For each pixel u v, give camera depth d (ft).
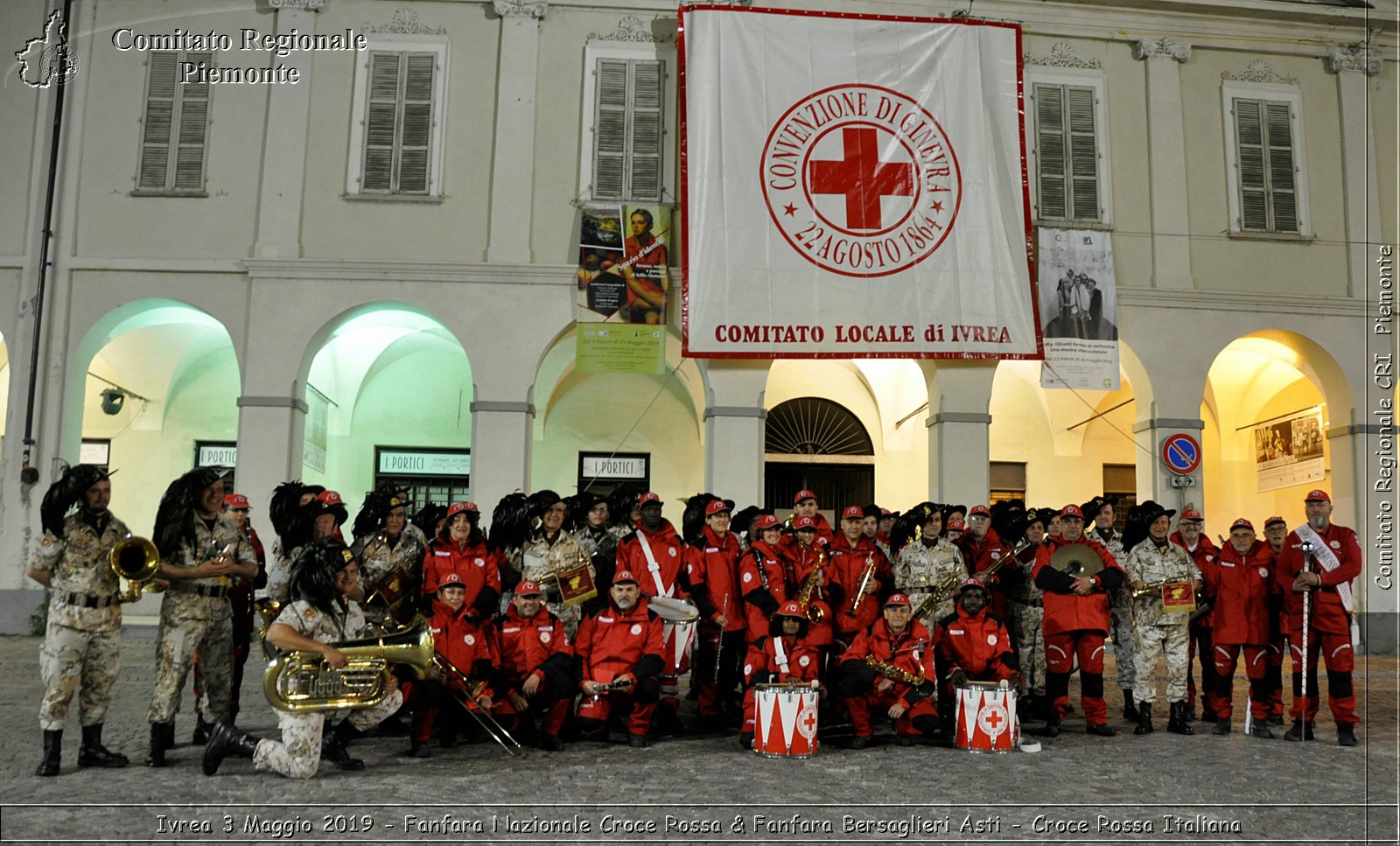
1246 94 59.98
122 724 29.35
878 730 31.07
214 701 25.35
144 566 22.25
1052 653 30.81
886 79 55.06
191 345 66.03
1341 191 60.03
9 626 52.65
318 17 56.59
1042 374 54.90
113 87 56.03
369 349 66.44
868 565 30.96
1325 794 23.11
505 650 28.04
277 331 53.72
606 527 33.78
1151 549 31.76
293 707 22.48
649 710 27.94
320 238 54.85
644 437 69.26
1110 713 35.70
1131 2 58.90
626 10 57.26
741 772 24.50
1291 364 64.95
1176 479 55.98
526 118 55.88
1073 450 71.46
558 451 68.74
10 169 55.52
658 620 28.55
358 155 55.57
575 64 56.90
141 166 55.36
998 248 54.65
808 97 54.44
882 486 69.36
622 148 56.18
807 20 55.11
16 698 33.17
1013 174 55.31
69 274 54.65
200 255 54.75
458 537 27.91
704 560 31.30
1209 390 72.28
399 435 68.49
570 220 55.57
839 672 28.84
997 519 35.88
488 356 53.93
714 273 52.95
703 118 53.93
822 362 69.82
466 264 54.19
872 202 54.03
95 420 66.59
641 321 54.08
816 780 23.62
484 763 25.09
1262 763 26.61
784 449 69.51
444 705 26.81
